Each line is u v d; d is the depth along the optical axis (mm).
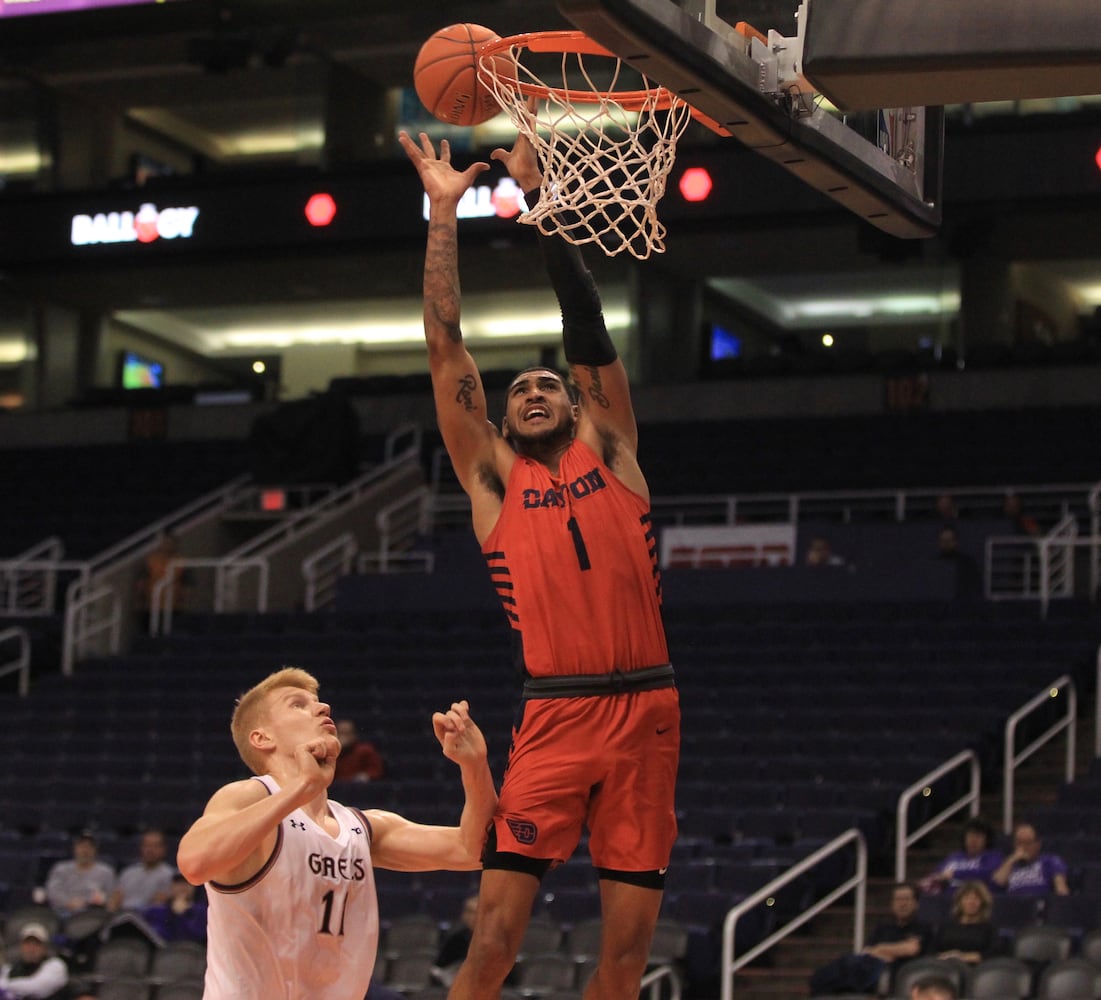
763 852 15898
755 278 34812
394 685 21703
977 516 26391
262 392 35781
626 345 33562
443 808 17516
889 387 30062
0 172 37125
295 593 26812
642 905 5105
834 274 34281
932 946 13383
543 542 5199
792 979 14680
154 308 37250
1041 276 33844
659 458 29312
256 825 4805
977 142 27422
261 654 23328
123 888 16422
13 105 35438
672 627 22000
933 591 22453
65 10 31078
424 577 24828
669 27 5055
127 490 31109
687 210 28250
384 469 29203
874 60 5246
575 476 5293
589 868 15945
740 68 5379
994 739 17922
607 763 5074
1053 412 28031
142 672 23672
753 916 14906
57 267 32125
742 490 27906
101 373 37406
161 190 31172
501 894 5070
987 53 5141
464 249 30953
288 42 31156
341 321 37719
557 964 13391
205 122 36688
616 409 5441
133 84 34656
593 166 5602
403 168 29969
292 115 35938
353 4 29453
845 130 5996
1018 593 23562
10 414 35219
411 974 13828
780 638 21562
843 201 6234
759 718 18672
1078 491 25812
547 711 5105
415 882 16938
